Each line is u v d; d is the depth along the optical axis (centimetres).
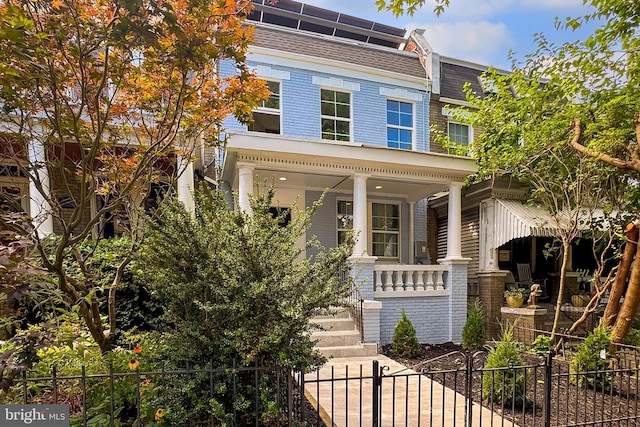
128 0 270
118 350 443
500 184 987
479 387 548
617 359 561
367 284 818
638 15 585
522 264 1218
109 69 352
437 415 447
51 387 386
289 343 378
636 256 643
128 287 625
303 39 1094
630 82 662
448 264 907
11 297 292
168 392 351
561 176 786
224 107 472
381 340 838
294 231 422
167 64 359
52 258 543
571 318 941
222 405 337
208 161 1005
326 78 1101
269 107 1039
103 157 471
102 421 330
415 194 1155
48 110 380
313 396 499
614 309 709
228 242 382
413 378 590
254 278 373
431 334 879
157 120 477
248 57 1012
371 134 1145
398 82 1187
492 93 1063
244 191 764
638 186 775
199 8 318
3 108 352
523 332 851
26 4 285
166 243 398
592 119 747
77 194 744
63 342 354
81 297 397
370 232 1141
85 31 308
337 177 920
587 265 1251
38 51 283
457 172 918
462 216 1128
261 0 1110
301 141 782
